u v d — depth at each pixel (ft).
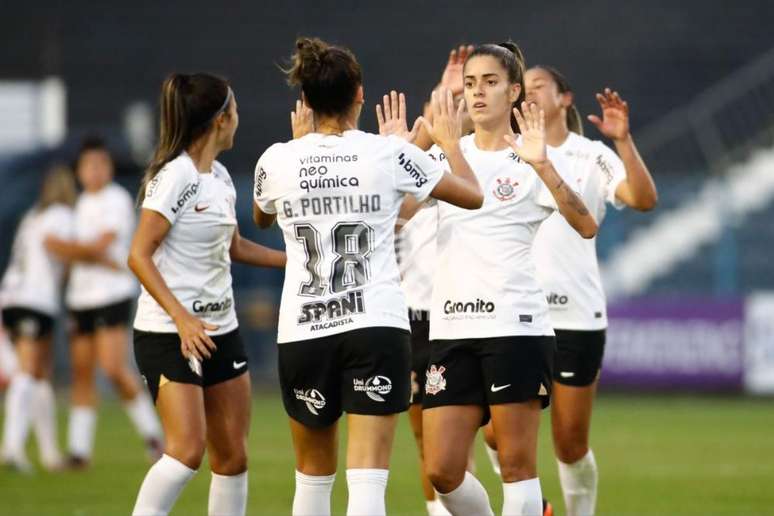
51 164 249.75
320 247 72.49
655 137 291.58
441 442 77.97
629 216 261.24
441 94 76.07
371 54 309.01
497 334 77.77
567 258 95.40
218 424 81.71
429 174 73.36
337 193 72.23
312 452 75.31
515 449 77.61
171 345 79.10
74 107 303.07
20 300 141.18
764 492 121.60
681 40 311.27
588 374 95.20
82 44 309.63
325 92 73.26
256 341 253.44
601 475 134.00
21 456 138.92
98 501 115.65
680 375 233.14
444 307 79.51
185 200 78.79
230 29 313.32
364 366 71.56
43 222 142.41
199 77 80.74
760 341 231.30
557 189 76.28
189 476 77.87
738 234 270.05
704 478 131.44
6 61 304.30
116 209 143.74
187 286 79.71
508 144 80.74
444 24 313.73
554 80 97.66
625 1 314.55
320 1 317.22
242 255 85.97
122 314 143.02
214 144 81.20
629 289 258.78
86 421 141.79
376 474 71.41
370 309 71.56
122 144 251.60
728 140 291.79
